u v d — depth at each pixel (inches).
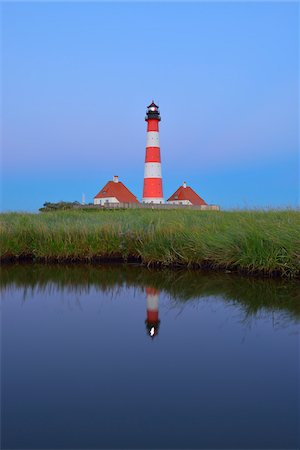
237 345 182.2
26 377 147.8
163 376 148.6
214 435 109.4
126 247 446.6
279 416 119.3
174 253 403.2
